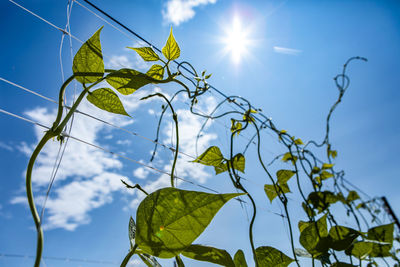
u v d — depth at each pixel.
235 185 0.87
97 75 0.47
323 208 1.32
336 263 0.83
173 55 0.69
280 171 1.20
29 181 0.33
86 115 0.74
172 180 0.63
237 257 0.64
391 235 0.90
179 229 0.37
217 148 0.94
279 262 0.69
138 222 0.38
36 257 0.29
